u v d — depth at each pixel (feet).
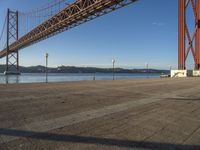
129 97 38.01
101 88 52.80
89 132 18.81
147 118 23.99
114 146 16.07
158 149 15.97
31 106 28.27
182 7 157.58
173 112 27.27
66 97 36.47
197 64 160.66
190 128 21.12
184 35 156.97
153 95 41.27
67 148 15.47
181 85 66.03
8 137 17.17
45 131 18.69
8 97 35.29
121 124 21.42
